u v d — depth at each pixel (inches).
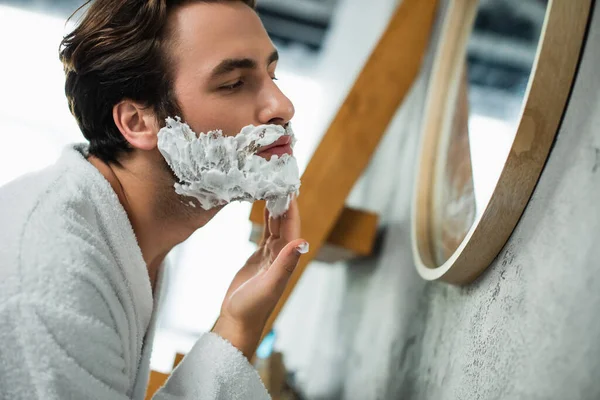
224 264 146.3
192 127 34.0
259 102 34.2
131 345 35.7
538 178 30.6
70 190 32.5
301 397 73.9
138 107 34.8
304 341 86.5
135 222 36.6
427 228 47.4
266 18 137.5
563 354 26.2
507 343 31.0
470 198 40.5
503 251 33.4
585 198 26.7
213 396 34.7
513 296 31.4
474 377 34.3
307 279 94.5
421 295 47.6
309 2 135.3
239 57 33.5
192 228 37.7
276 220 41.3
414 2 58.9
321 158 57.0
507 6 41.6
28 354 28.3
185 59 33.6
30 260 29.2
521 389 28.9
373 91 58.0
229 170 33.8
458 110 46.8
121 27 34.1
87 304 30.2
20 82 143.5
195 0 34.2
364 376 57.6
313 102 141.3
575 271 26.4
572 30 28.7
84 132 36.5
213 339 36.4
